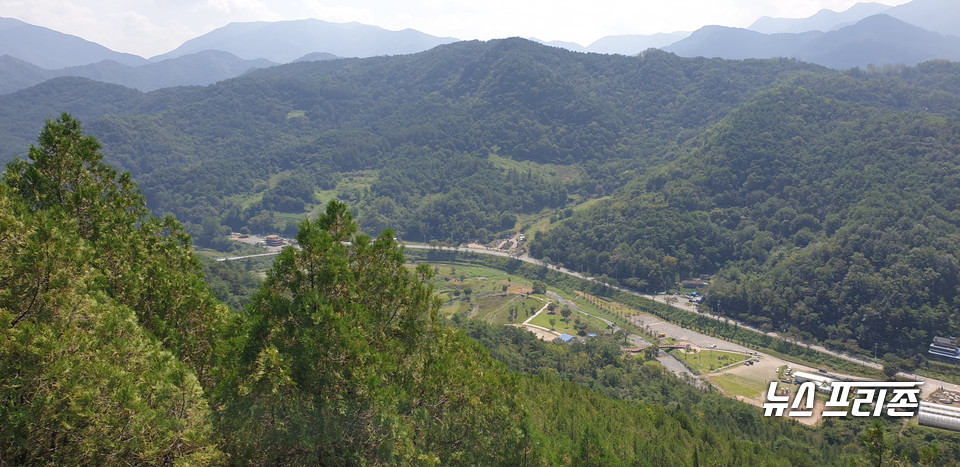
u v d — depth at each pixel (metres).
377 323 22.48
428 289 24.14
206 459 16.53
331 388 18.56
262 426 18.47
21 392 14.61
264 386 18.25
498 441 23.81
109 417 15.25
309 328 18.55
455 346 26.16
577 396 65.19
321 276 19.95
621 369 101.12
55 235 17.55
